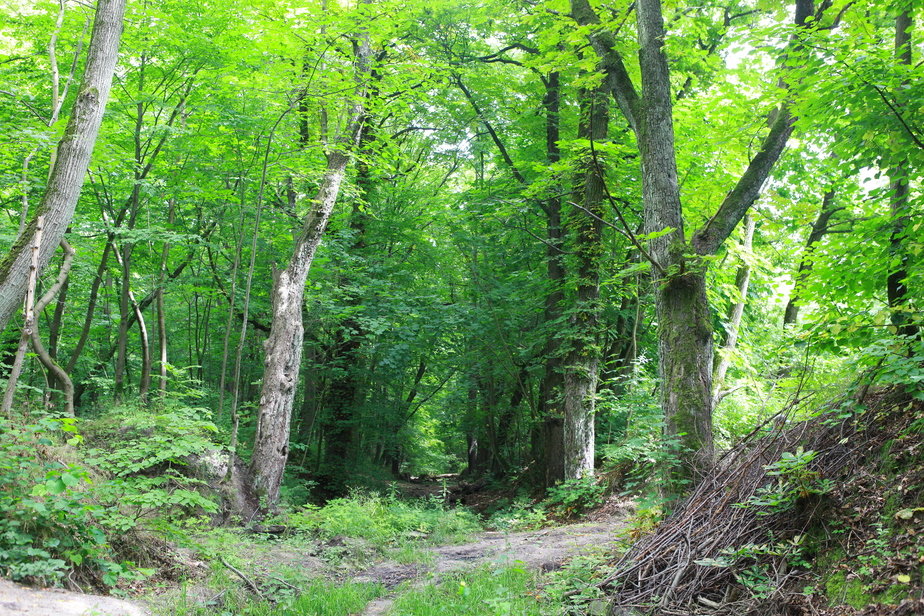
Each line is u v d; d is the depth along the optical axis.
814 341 6.32
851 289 6.96
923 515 4.20
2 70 11.30
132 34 11.04
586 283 13.17
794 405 6.24
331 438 18.59
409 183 22.39
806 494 4.97
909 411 4.94
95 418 10.48
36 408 8.77
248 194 13.72
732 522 5.39
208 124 12.23
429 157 23.23
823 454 5.28
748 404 13.91
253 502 10.70
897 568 4.02
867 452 5.00
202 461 10.04
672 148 8.47
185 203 13.95
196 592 6.21
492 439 20.47
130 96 11.88
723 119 12.15
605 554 6.98
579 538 9.10
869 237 6.89
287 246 16.38
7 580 4.82
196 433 9.70
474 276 17.91
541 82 16.95
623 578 5.57
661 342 8.05
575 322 13.45
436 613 5.64
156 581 6.25
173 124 12.35
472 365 19.45
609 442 16.09
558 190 15.45
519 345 17.94
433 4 16.30
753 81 11.02
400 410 23.88
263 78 12.08
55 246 6.97
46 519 5.38
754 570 4.85
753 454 5.84
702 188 12.27
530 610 5.46
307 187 16.27
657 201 8.34
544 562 7.55
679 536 5.64
